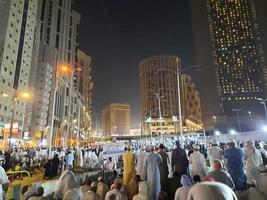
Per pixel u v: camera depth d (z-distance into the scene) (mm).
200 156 11508
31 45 108500
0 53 83938
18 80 94750
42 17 152375
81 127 161000
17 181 15148
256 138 51938
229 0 196625
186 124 172875
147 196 8266
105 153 18906
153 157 10414
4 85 83625
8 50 88688
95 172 16828
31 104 105438
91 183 10047
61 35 163750
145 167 10625
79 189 9070
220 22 193125
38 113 108500
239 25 191500
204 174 11164
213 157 12695
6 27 88562
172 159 11359
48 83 117562
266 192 7539
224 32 190750
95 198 8062
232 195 5125
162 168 10789
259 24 190000
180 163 11055
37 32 120312
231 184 7625
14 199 10602
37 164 26469
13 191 10844
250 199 7113
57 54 147875
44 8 154500
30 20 108562
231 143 10516
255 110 175625
